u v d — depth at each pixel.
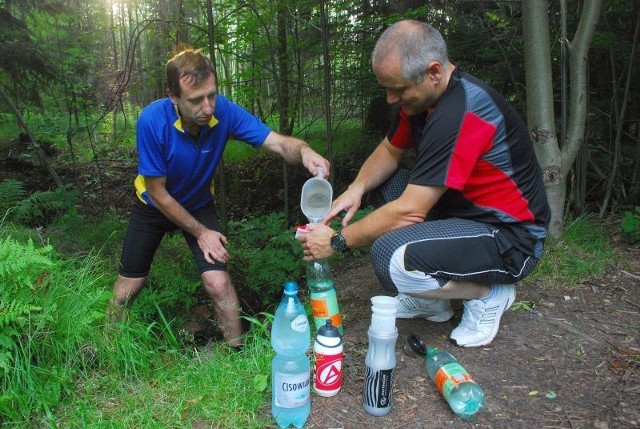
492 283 2.13
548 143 3.15
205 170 2.66
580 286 2.82
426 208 1.97
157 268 3.65
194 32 5.86
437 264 1.96
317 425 1.74
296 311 1.76
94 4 6.88
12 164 6.62
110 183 6.42
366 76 5.64
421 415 1.78
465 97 1.88
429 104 1.98
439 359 1.95
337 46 5.73
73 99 5.69
